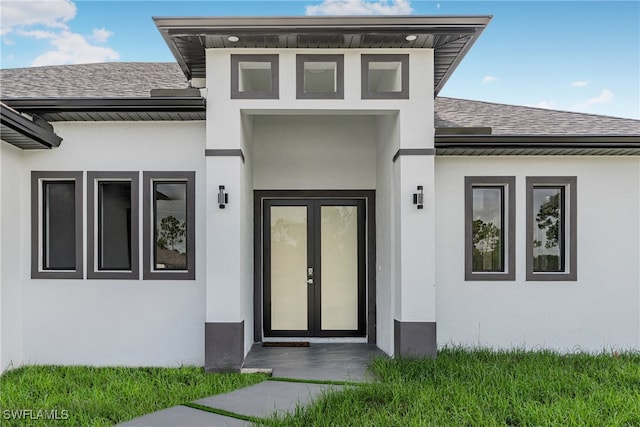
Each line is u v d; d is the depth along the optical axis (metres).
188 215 6.18
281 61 5.96
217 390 5.08
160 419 4.21
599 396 4.49
